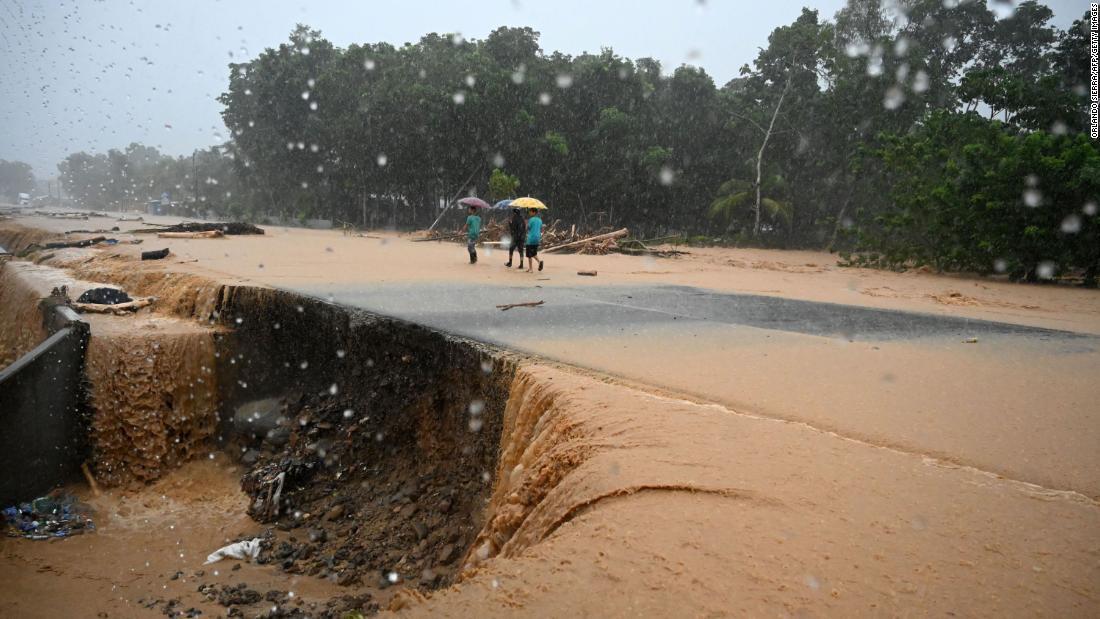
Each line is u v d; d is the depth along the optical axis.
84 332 8.91
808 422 4.46
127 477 8.63
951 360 6.53
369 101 31.91
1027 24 27.59
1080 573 2.53
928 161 19.12
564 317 8.35
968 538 2.79
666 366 5.94
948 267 18.30
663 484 3.27
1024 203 15.82
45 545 6.97
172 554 6.86
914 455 3.85
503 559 2.96
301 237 24.98
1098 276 15.34
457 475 6.64
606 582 2.52
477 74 30.86
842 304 10.93
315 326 9.00
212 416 9.48
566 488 3.53
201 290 10.72
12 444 7.81
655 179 31.61
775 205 28.94
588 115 32.19
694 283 13.59
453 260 16.38
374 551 6.43
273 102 34.97
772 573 2.51
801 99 30.06
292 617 5.52
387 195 37.44
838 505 3.08
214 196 49.47
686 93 33.62
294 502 7.62
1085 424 4.46
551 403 4.91
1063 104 18.97
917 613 2.26
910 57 26.14
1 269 16.27
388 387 7.80
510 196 27.33
